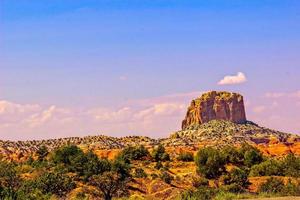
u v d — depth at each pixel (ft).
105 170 309.22
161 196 298.35
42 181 260.62
